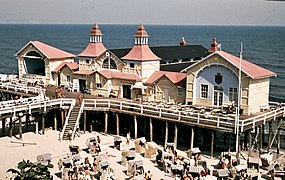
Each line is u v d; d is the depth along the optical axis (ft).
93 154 117.50
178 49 190.70
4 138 132.05
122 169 108.47
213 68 130.41
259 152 123.03
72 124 134.31
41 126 146.51
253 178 99.81
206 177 103.35
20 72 185.68
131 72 153.79
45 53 174.91
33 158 113.60
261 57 403.75
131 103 132.98
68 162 102.37
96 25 169.17
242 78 123.85
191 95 136.36
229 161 110.83
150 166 110.73
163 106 130.62
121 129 145.79
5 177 99.45
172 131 138.31
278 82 267.59
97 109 136.77
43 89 153.28
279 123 132.05
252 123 114.52
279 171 104.83
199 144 132.16
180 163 107.55
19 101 134.00
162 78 144.36
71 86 165.89
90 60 166.09
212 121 114.93
